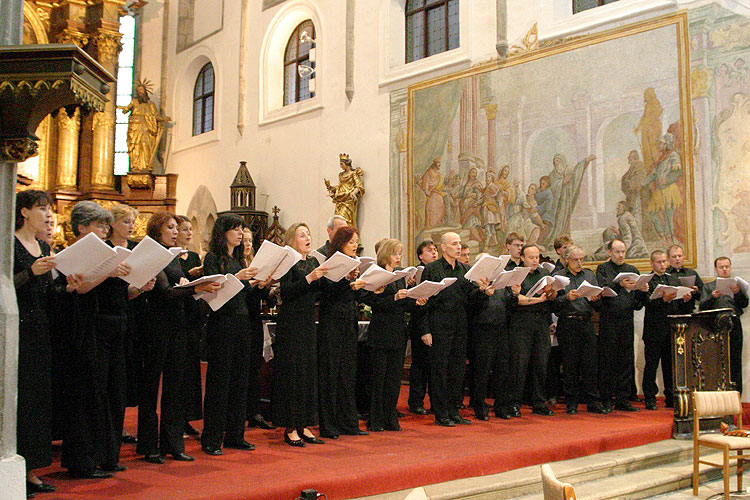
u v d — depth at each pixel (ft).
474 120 40.78
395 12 46.44
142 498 12.87
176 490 13.55
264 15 56.03
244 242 20.56
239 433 18.22
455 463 16.83
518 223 38.34
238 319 17.99
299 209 51.52
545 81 37.63
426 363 26.02
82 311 14.53
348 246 20.27
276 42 55.67
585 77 35.99
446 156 42.04
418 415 25.49
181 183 63.00
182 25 64.69
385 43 46.24
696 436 19.85
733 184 30.55
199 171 61.21
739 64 30.68
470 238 40.50
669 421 24.14
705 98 31.65
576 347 26.12
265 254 17.25
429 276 22.76
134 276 14.47
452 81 42.04
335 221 21.86
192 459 16.66
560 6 37.81
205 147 60.85
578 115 36.14
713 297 28.37
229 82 58.90
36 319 13.75
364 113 47.21
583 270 26.78
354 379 20.94
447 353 22.94
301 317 18.99
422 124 43.47
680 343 23.15
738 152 30.48
